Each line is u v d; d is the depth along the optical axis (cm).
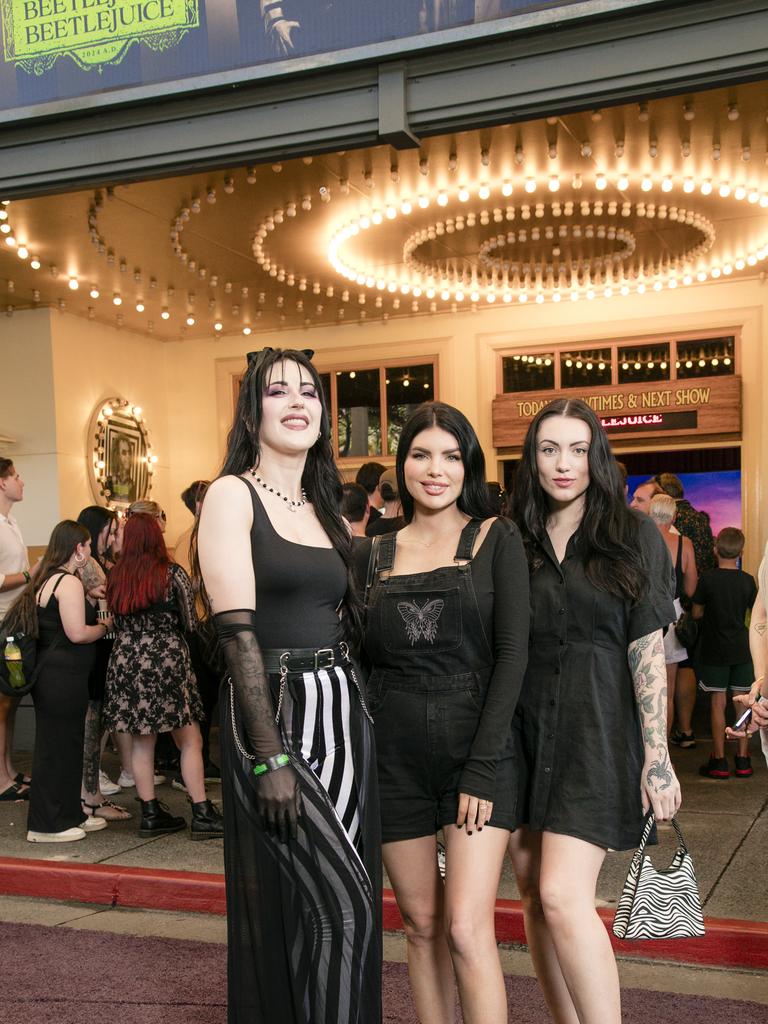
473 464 256
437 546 255
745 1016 296
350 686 230
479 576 244
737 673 575
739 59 409
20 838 499
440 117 454
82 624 484
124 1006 315
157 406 1166
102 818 524
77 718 494
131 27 488
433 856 248
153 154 499
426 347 1089
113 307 1012
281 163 609
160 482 1166
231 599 213
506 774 240
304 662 222
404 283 923
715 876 404
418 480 252
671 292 1005
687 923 234
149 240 774
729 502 1064
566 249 820
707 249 830
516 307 1055
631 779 242
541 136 581
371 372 1113
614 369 1028
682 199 707
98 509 625
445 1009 251
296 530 230
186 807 559
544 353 1052
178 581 486
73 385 1030
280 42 466
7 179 527
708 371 997
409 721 243
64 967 350
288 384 232
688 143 596
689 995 313
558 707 243
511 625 238
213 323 1100
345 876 218
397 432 1103
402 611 246
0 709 591
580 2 419
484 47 443
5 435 1015
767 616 280
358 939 219
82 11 495
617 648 246
